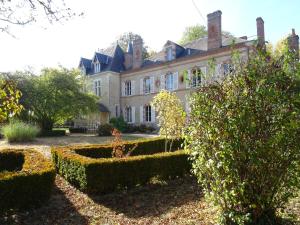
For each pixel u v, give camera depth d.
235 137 4.01
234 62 4.55
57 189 7.36
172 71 28.41
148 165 7.73
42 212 5.98
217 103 4.19
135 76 32.59
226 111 4.12
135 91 32.53
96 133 28.02
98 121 33.19
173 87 28.12
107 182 7.07
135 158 7.58
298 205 5.34
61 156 8.25
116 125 29.67
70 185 7.66
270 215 4.25
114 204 6.54
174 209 6.02
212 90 4.35
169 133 11.47
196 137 4.43
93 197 6.89
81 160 7.22
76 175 7.32
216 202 4.30
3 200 5.51
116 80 34.09
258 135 3.97
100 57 35.19
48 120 24.02
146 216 5.78
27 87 22.56
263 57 4.30
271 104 3.97
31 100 22.61
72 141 18.56
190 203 6.31
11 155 8.76
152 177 7.86
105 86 33.97
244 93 4.11
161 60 30.45
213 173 4.25
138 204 6.52
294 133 3.90
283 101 3.97
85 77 28.52
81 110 24.70
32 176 5.91
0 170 8.60
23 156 8.52
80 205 6.45
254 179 4.07
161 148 12.02
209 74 4.66
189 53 28.03
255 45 4.62
